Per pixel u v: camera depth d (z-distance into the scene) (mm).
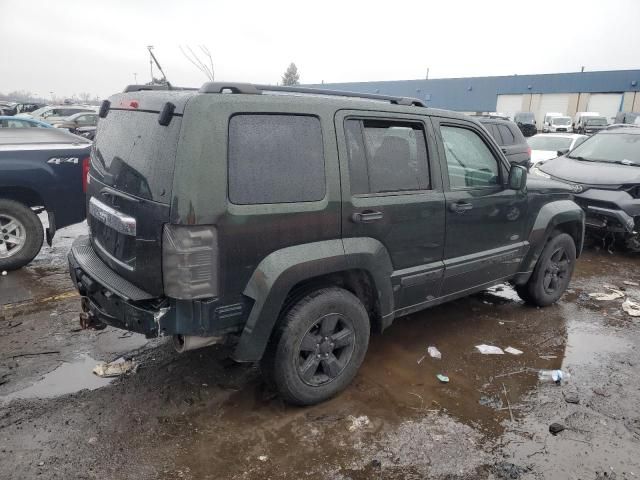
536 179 5043
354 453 2838
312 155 2979
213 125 2580
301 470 2689
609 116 42438
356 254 3170
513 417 3244
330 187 3035
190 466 2684
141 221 2734
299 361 3125
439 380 3650
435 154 3709
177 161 2535
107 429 2953
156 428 2980
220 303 2727
